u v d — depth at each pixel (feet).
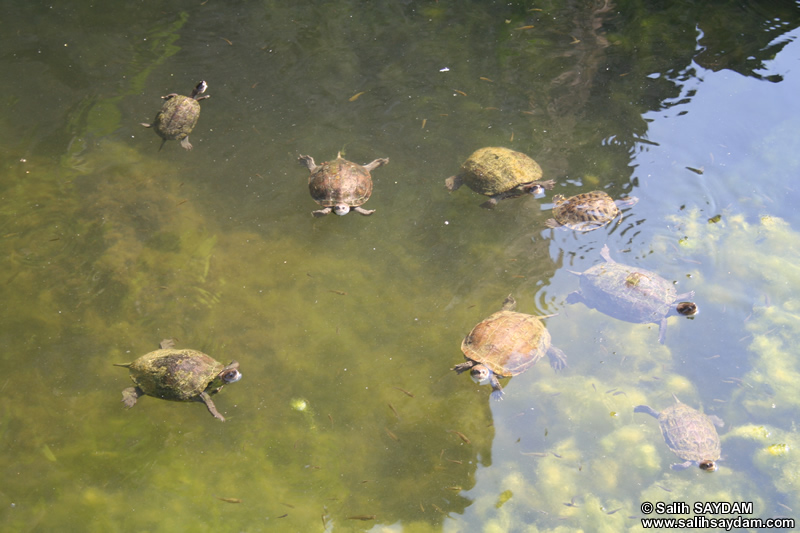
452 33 17.79
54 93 17.24
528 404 15.71
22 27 17.76
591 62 17.44
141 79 17.37
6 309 16.06
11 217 16.47
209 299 16.15
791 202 16.44
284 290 16.22
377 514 15.37
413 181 16.71
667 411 15.57
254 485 15.48
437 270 16.30
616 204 16.46
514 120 17.04
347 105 17.20
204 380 15.58
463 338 15.97
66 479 15.46
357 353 15.94
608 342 15.92
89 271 16.25
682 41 17.57
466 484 15.44
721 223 16.37
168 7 18.03
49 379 15.78
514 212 16.57
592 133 16.92
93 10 17.97
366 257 16.39
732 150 16.75
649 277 15.97
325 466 15.53
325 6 18.07
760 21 17.70
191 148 16.88
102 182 16.69
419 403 15.74
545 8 17.98
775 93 17.08
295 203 16.62
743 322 15.92
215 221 16.52
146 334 15.98
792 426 15.51
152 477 15.49
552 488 15.39
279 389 15.80
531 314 16.02
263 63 17.52
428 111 17.15
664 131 16.89
